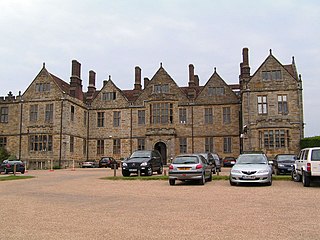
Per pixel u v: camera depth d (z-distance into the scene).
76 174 29.70
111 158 45.84
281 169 25.39
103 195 14.57
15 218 9.56
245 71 44.25
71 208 11.17
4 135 45.69
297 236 7.32
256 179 17.38
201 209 10.68
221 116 45.31
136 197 13.77
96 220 9.19
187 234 7.57
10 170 32.09
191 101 46.22
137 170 24.67
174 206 11.34
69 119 44.22
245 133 39.88
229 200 12.53
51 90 44.59
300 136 38.56
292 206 11.08
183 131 45.88
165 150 46.94
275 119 38.53
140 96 48.12
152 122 46.00
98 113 49.53
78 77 47.88
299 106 39.34
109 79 49.91
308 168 16.95
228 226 8.30
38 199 13.43
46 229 8.19
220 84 46.09
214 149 44.88
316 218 9.16
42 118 44.41
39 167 43.25
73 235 7.59
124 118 48.31
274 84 40.31
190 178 18.47
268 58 41.03
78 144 46.56
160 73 47.81
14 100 45.88
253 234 7.51
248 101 40.44
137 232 7.80
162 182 20.75
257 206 11.11
